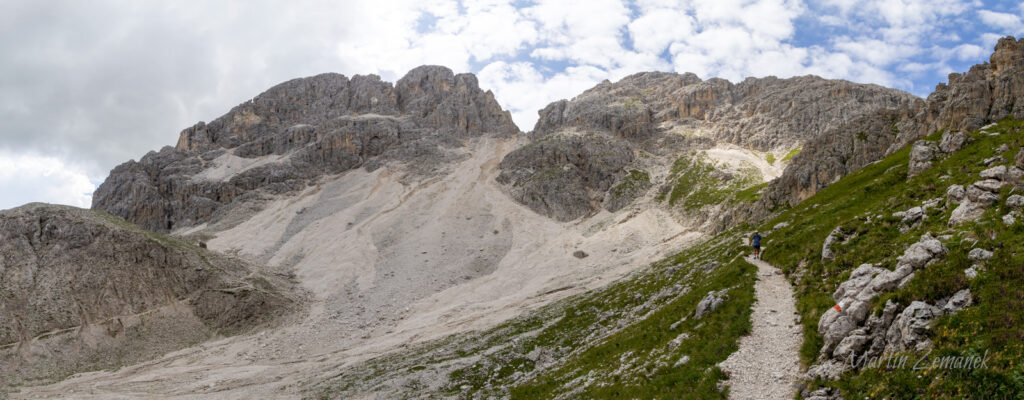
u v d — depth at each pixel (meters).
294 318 142.00
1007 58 99.75
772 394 29.52
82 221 142.75
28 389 96.25
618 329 67.06
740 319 39.97
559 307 102.00
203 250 163.62
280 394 81.94
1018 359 22.52
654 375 38.75
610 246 187.12
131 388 93.62
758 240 63.81
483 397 59.53
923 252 32.59
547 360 69.50
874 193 72.19
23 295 120.25
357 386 77.44
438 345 98.25
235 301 140.00
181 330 129.12
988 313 25.28
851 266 41.62
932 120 103.12
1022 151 39.88
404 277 170.50
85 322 119.75
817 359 31.11
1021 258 27.34
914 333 26.75
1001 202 35.62
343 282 169.38
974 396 22.38
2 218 138.38
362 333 128.25
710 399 30.83
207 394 87.25
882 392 25.11
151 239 146.50
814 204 91.75
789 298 43.69
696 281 69.19
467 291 156.75
